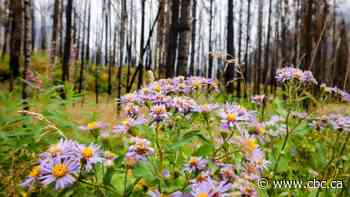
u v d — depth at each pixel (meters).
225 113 0.24
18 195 0.25
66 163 0.19
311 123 0.32
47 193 0.21
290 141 0.32
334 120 0.31
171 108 0.26
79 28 5.04
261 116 0.34
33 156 0.28
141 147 0.21
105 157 0.22
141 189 0.24
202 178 0.21
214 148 0.23
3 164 0.28
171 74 1.41
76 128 0.28
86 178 0.21
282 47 3.73
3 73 2.92
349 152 0.34
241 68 0.35
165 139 0.26
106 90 3.76
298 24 3.51
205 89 0.31
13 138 0.29
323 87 0.33
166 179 0.23
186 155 0.27
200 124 0.26
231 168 0.22
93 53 5.95
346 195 0.27
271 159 0.29
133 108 0.26
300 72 0.31
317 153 0.34
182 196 0.20
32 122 0.32
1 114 0.31
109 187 0.22
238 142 0.23
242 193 0.20
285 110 0.32
